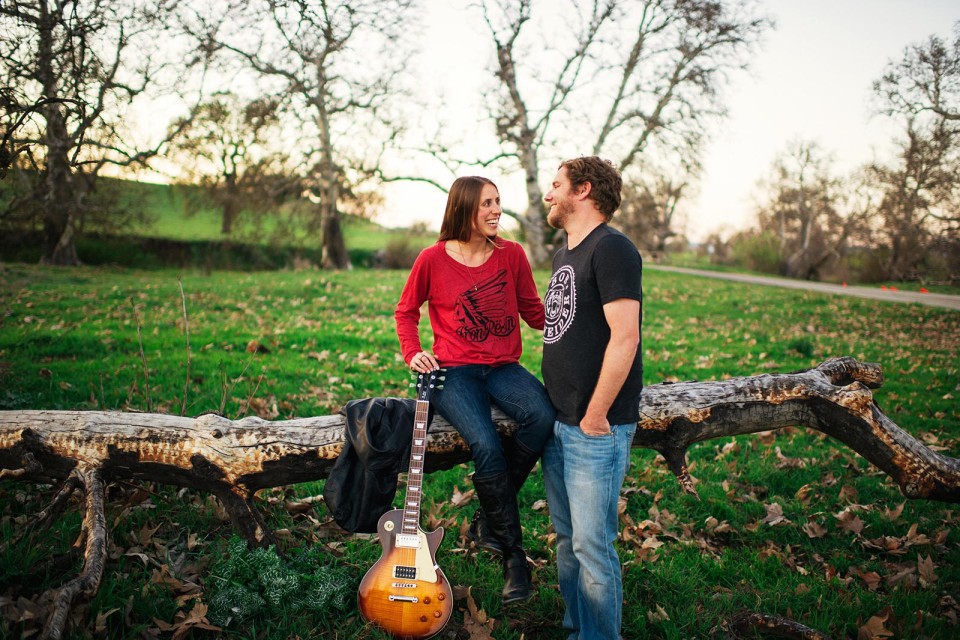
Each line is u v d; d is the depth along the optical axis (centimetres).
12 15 450
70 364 657
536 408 266
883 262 4241
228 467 307
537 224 3117
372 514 288
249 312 1176
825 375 355
